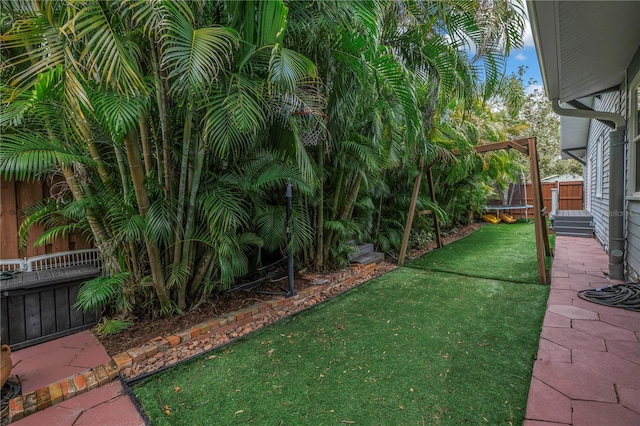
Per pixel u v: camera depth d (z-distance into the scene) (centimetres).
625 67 356
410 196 574
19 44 165
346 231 411
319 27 232
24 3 187
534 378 181
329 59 269
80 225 261
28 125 229
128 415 163
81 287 250
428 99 374
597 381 176
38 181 270
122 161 231
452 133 519
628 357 200
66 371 198
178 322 256
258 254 346
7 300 224
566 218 752
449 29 335
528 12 216
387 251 545
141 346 222
